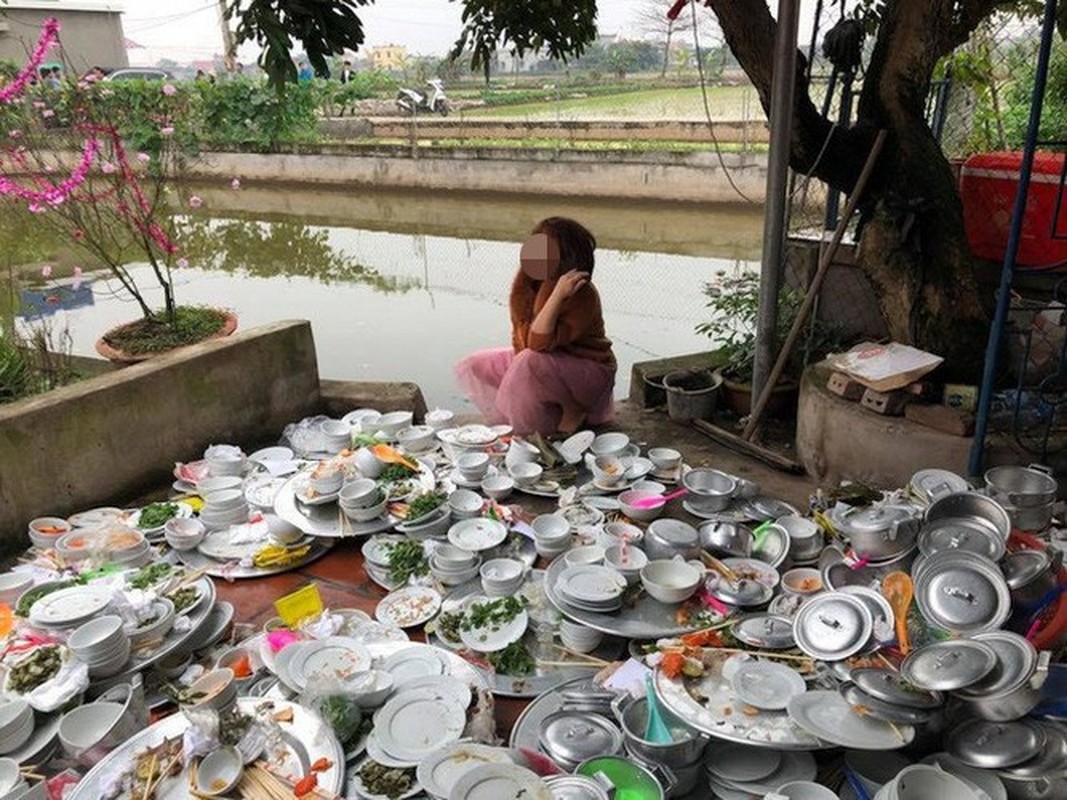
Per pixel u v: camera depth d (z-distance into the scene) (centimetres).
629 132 1377
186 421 392
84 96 520
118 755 207
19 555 329
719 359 484
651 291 812
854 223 460
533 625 270
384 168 1428
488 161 1331
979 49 514
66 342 577
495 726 228
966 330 356
